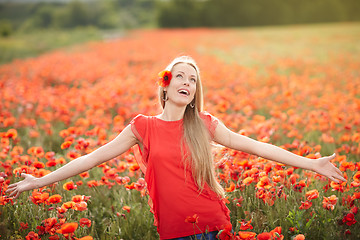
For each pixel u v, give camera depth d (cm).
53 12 11925
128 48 2855
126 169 485
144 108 792
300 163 329
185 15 10050
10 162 473
